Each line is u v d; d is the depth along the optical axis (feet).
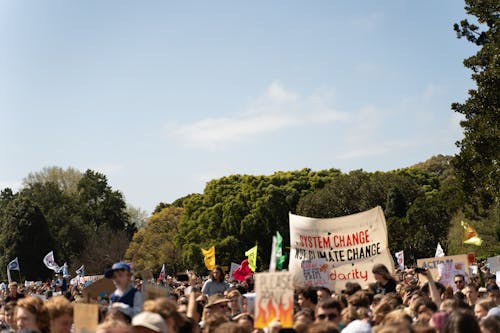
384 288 50.29
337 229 61.93
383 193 291.79
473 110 138.82
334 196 300.40
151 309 27.14
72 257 390.42
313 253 61.93
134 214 468.34
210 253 114.32
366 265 60.95
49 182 412.77
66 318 31.96
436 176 345.72
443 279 59.82
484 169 135.95
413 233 222.28
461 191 139.95
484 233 177.58
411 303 39.17
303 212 305.73
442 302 41.55
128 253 373.61
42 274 360.89
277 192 326.24
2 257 361.92
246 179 336.90
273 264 31.81
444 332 26.84
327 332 25.71
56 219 399.85
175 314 27.35
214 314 33.65
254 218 323.57
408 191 286.87
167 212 375.86
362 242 61.36
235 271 103.30
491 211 175.73
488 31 143.23
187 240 343.26
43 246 361.92
